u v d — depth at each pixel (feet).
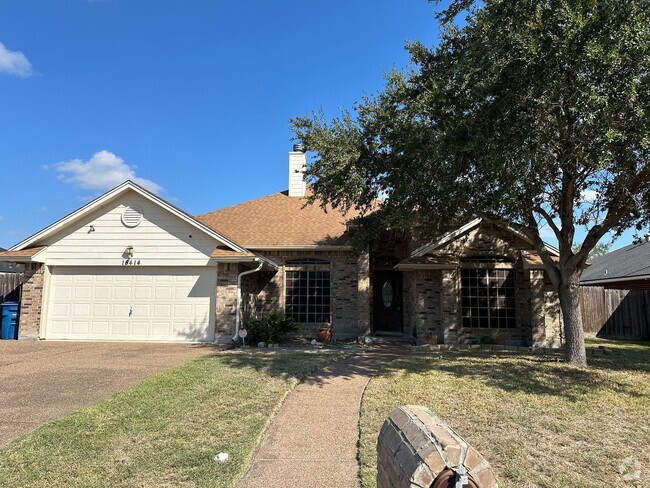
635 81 21.71
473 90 26.81
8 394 23.16
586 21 20.97
